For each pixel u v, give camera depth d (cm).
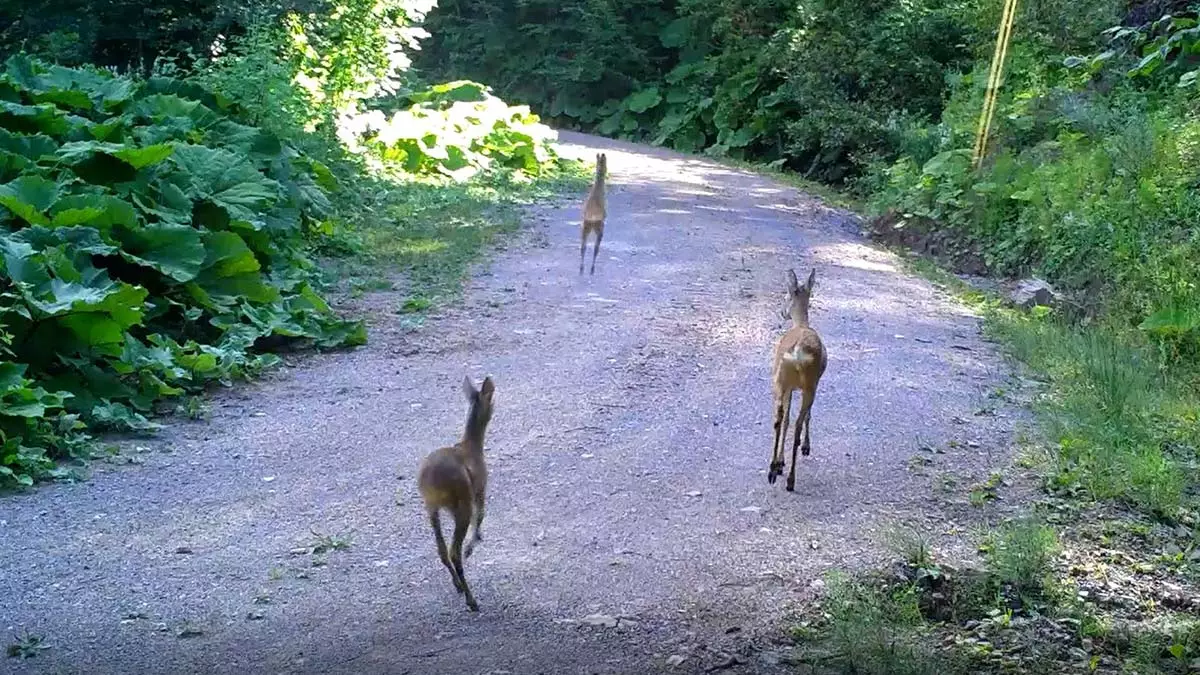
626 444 854
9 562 649
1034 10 2077
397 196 1898
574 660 544
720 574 642
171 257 1070
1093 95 1866
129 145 1164
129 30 2448
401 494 756
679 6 3756
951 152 1950
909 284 1512
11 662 538
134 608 596
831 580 627
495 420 902
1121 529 731
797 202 2295
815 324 1232
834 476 801
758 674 534
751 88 3172
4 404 817
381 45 2266
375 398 966
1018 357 1129
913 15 2623
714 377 1027
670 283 1414
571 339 1144
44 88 1340
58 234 995
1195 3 1639
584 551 670
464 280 1391
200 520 714
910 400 975
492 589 620
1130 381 1008
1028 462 835
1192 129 1561
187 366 979
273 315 1114
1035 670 555
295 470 802
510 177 2203
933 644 575
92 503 743
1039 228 1603
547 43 3912
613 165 2675
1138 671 561
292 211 1362
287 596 610
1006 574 643
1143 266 1338
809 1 2900
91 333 924
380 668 534
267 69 1756
